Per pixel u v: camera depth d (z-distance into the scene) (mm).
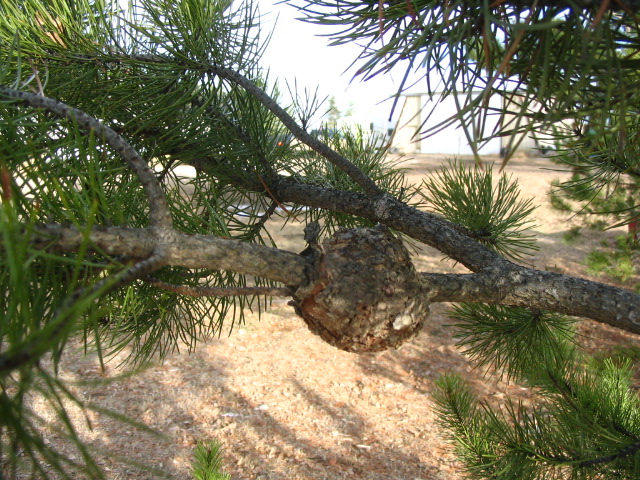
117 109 416
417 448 1394
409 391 1688
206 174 470
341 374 1808
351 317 285
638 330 312
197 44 413
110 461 1241
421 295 296
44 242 219
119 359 1772
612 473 504
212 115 448
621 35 217
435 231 392
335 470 1301
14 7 383
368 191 427
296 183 481
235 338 2061
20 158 231
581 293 323
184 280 408
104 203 242
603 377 604
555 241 2920
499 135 211
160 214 244
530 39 229
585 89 223
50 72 390
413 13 228
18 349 141
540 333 546
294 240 2857
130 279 231
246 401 1626
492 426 585
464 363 1831
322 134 611
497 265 347
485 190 611
